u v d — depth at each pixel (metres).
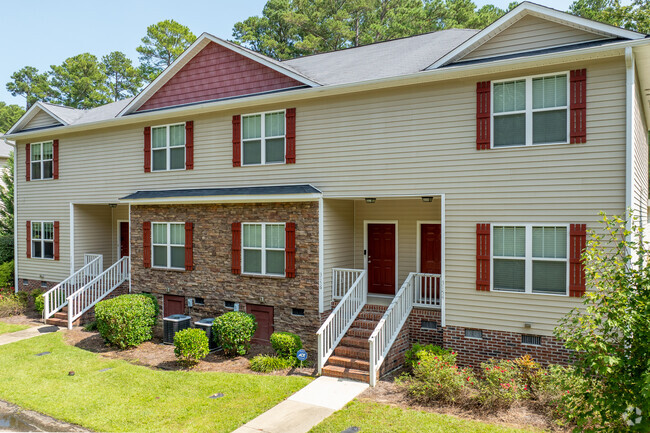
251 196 13.79
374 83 12.28
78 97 50.47
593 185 10.20
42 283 20.22
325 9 37.44
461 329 11.59
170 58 45.41
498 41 11.27
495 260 11.20
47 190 19.83
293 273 13.56
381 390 10.12
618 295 6.04
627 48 9.52
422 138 12.09
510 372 9.41
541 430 7.97
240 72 15.16
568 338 6.55
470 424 8.24
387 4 38.03
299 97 13.60
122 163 17.55
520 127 10.95
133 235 16.77
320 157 13.55
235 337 12.72
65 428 8.64
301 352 11.81
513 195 10.99
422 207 14.23
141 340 14.14
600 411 6.05
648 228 19.25
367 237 15.05
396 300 11.87
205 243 15.16
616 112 9.97
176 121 16.25
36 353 13.30
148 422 8.74
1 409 9.49
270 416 8.84
